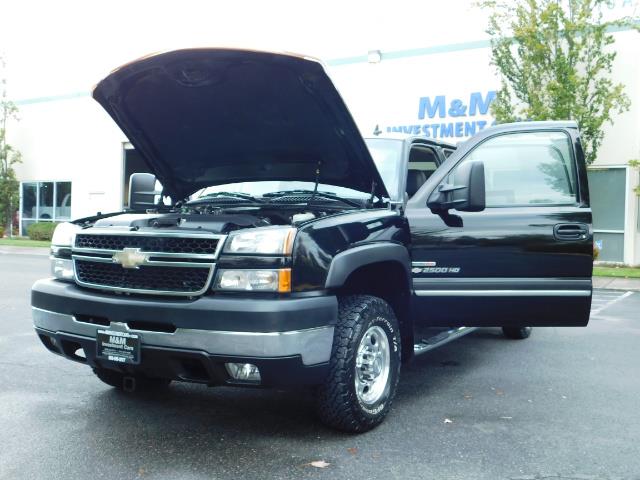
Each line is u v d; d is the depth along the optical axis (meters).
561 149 4.77
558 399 4.70
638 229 16.27
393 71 19.95
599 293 12.09
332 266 3.54
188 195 5.27
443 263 4.55
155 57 3.85
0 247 23.17
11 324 7.45
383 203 4.48
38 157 29.70
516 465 3.41
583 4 15.29
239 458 3.45
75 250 3.87
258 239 3.36
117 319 3.54
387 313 4.06
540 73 15.64
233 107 4.21
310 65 3.64
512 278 4.58
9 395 4.61
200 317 3.30
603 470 3.36
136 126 4.56
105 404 4.42
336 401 3.68
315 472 3.27
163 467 3.32
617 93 15.05
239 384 3.41
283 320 3.25
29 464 3.34
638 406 4.53
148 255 3.50
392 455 3.52
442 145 5.70
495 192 4.73
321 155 4.40
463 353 6.33
